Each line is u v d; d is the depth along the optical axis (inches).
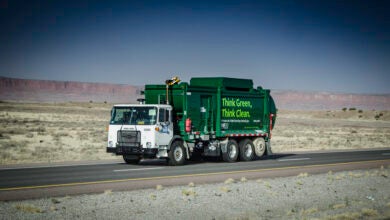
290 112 6505.9
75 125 2721.5
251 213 503.2
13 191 581.6
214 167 887.7
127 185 644.7
